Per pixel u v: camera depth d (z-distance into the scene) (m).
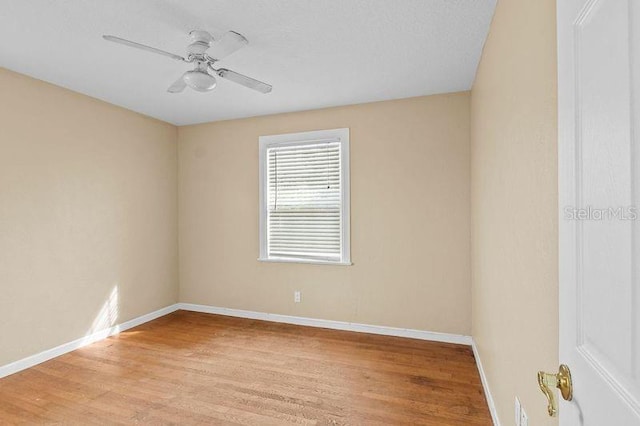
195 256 4.29
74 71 2.72
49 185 2.94
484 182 2.30
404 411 2.15
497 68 1.83
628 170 0.49
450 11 1.94
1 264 2.61
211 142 4.19
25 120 2.76
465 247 3.22
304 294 3.78
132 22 2.04
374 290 3.51
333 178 3.66
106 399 2.31
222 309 4.16
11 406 2.23
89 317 3.27
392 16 1.99
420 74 2.82
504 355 1.72
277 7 1.90
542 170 1.10
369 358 2.92
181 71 2.72
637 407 0.47
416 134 3.34
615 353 0.52
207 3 1.86
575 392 0.67
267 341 3.31
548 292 1.05
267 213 3.94
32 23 2.05
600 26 0.56
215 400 2.29
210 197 4.21
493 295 2.00
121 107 3.61
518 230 1.41
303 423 2.05
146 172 3.91
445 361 2.85
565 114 0.70
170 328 3.69
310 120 3.73
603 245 0.56
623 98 0.49
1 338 2.61
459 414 2.12
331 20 2.03
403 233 3.40
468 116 3.19
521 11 1.33
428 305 3.33
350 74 2.81
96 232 3.35
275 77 2.86
